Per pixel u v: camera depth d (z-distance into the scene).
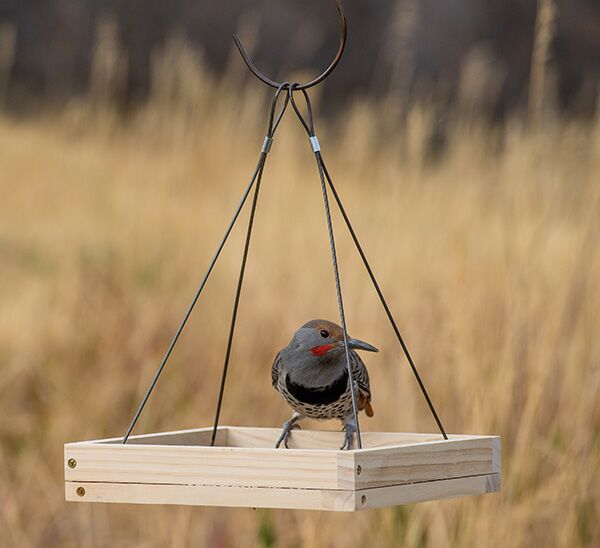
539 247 10.53
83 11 34.03
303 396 6.39
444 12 32.53
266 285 12.91
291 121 18.34
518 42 32.34
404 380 10.06
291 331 12.20
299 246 13.23
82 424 12.56
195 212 16.64
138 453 5.79
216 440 6.94
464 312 9.71
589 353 9.70
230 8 34.94
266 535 9.87
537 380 9.27
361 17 34.56
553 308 9.68
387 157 17.23
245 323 12.91
